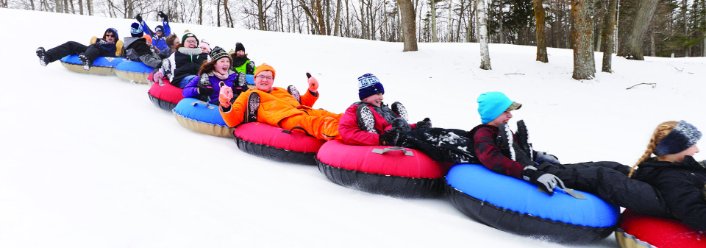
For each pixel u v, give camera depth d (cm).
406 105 764
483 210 291
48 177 316
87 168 342
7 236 232
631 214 270
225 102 429
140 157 386
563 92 947
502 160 293
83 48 790
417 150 349
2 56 854
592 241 273
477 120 694
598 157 532
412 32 1281
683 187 239
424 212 313
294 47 1225
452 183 317
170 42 825
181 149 427
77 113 530
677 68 1246
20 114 498
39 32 1138
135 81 741
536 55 1288
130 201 286
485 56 1115
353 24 4616
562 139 608
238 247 238
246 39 1297
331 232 267
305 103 511
